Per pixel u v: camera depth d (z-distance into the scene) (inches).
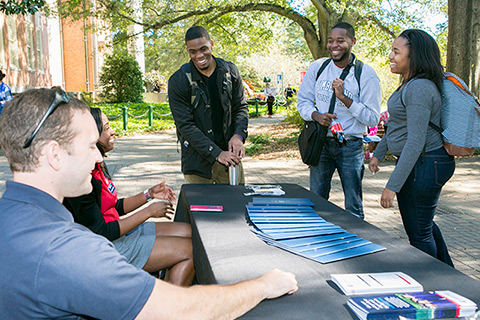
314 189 162.9
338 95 146.5
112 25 634.8
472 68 424.8
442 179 115.0
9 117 52.6
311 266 71.9
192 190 131.4
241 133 158.9
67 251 49.8
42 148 52.7
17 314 49.6
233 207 110.5
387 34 660.1
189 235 114.8
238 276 67.6
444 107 113.3
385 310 53.7
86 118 56.8
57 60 1028.5
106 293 49.8
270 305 58.9
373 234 89.6
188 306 52.7
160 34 706.2
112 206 109.3
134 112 880.9
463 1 417.7
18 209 51.8
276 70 1975.9
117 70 1105.4
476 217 233.1
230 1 582.2
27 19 839.7
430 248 120.3
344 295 61.6
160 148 501.0
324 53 576.1
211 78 155.5
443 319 54.7
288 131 649.6
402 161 112.6
